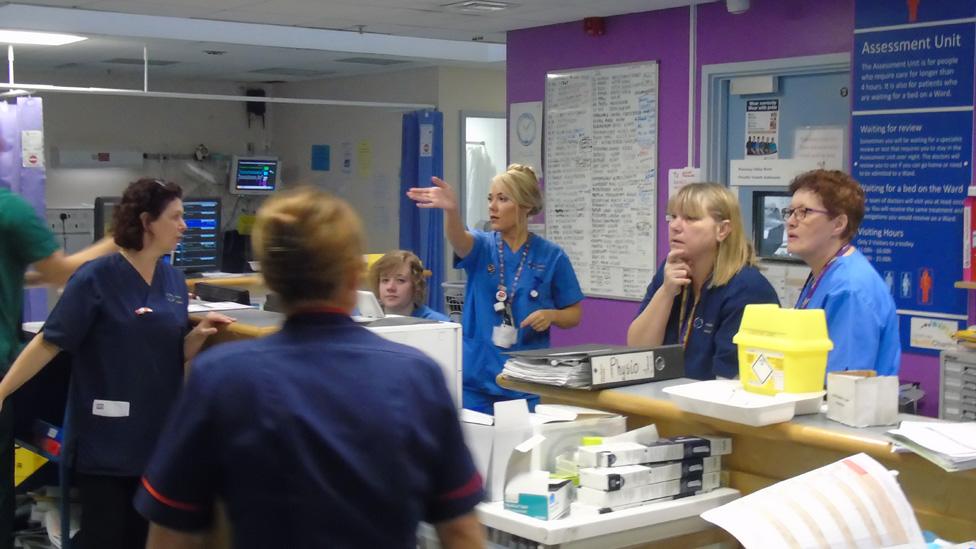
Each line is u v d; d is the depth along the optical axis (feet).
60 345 10.57
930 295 14.98
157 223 10.80
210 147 35.14
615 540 6.94
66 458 11.09
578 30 20.99
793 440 6.81
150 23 23.07
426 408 4.68
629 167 20.13
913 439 6.15
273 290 4.77
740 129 18.66
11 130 21.13
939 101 14.69
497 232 13.60
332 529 4.38
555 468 7.47
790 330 7.07
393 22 21.33
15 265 11.06
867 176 15.61
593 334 21.17
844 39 16.48
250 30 24.45
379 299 12.45
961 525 6.49
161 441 4.66
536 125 22.08
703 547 7.43
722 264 9.23
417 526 4.66
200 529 4.64
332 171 33.78
